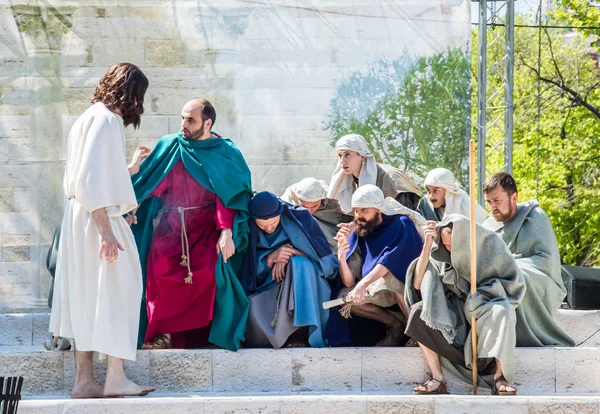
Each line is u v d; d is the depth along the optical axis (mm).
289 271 8469
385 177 9234
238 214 8516
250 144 13859
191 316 8352
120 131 7820
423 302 7918
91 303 7707
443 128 13656
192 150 8594
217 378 8148
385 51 13711
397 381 8156
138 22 13875
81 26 13766
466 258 8008
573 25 25953
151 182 8508
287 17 13812
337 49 13805
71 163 7844
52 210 13523
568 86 27078
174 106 13930
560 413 7289
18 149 13586
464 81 13617
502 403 7309
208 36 13898
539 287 8555
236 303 8359
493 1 15305
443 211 9242
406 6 13648
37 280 13422
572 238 26547
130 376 8102
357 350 8172
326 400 7312
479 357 7902
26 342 9125
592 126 26719
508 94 15023
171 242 8406
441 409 7316
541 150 26781
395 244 8375
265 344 8414
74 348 8234
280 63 13836
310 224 8719
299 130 13836
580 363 8188
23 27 13570
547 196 26625
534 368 8180
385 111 13695
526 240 8750
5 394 7004
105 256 7609
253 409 7289
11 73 13641
